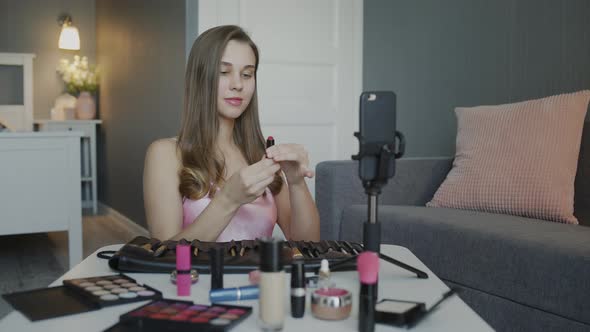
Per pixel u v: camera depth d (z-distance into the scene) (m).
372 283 0.76
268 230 1.50
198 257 1.09
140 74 4.36
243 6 3.29
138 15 4.40
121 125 5.04
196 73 1.44
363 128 0.93
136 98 4.48
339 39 3.62
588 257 1.49
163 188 1.43
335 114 3.64
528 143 2.18
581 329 1.49
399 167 2.51
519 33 2.85
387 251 1.28
